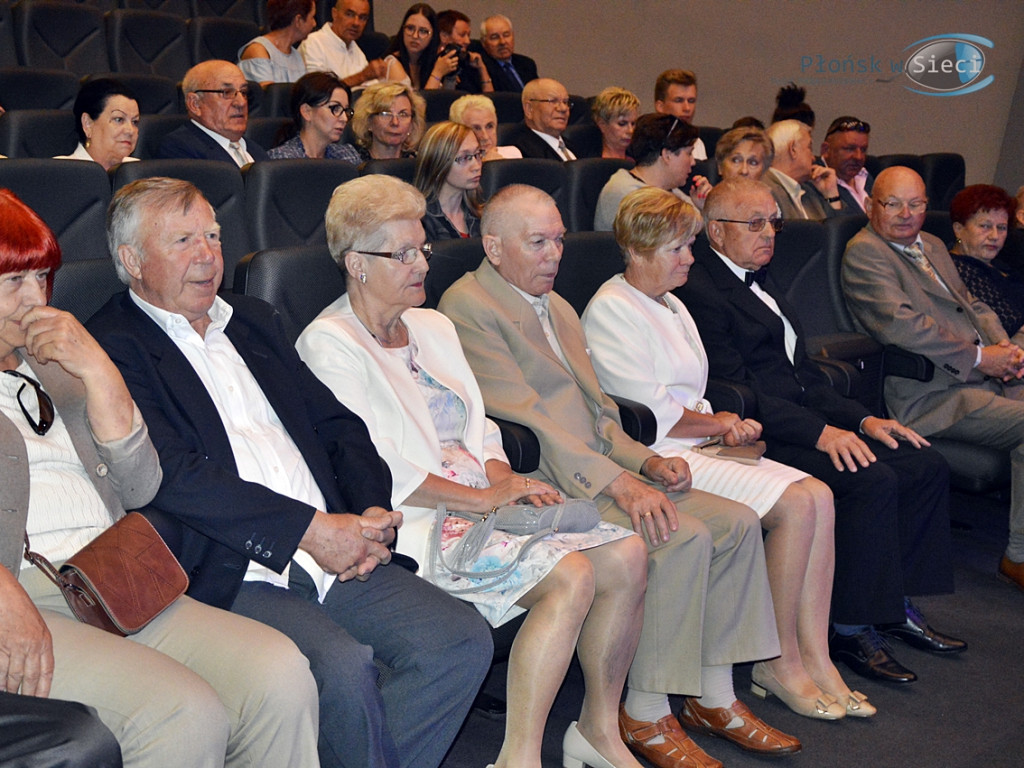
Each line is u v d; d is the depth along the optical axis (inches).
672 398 97.0
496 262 92.0
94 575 55.7
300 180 118.9
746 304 109.7
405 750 66.3
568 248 105.3
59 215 94.2
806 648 93.5
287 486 69.7
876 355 127.8
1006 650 105.7
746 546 85.0
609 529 76.9
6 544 55.9
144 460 61.1
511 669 70.8
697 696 81.5
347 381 76.6
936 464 103.5
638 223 96.3
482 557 72.4
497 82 242.2
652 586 81.4
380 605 68.5
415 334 83.6
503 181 136.0
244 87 152.0
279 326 74.9
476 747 85.5
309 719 57.3
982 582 121.9
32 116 137.9
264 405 72.4
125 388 60.9
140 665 54.1
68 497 60.7
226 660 57.4
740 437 97.5
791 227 132.0
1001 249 153.4
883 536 97.3
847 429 109.4
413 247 77.7
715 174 181.0
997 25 252.4
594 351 97.7
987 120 256.7
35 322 59.2
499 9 309.4
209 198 111.5
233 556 65.6
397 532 75.6
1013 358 127.6
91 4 234.4
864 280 130.7
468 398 83.1
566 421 89.4
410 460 77.4
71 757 44.5
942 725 91.0
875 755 85.7
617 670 76.7
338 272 84.3
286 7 210.7
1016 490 119.3
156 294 67.9
